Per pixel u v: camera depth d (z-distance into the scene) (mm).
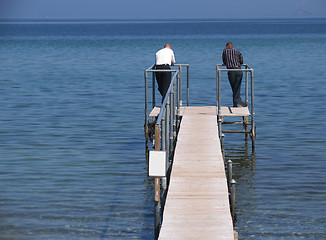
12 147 25641
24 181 20125
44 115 34406
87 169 21875
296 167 21922
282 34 180250
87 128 30281
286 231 15312
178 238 12469
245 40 135750
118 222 16172
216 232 12773
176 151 19547
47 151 24906
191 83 52000
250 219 16234
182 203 14609
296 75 56906
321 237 14906
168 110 17922
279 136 27875
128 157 23906
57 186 19547
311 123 31078
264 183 19812
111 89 47656
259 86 48625
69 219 16359
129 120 32781
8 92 45562
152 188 19406
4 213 16781
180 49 100125
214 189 15656
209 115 25578
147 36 172625
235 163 22797
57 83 52062
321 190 18906
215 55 85312
